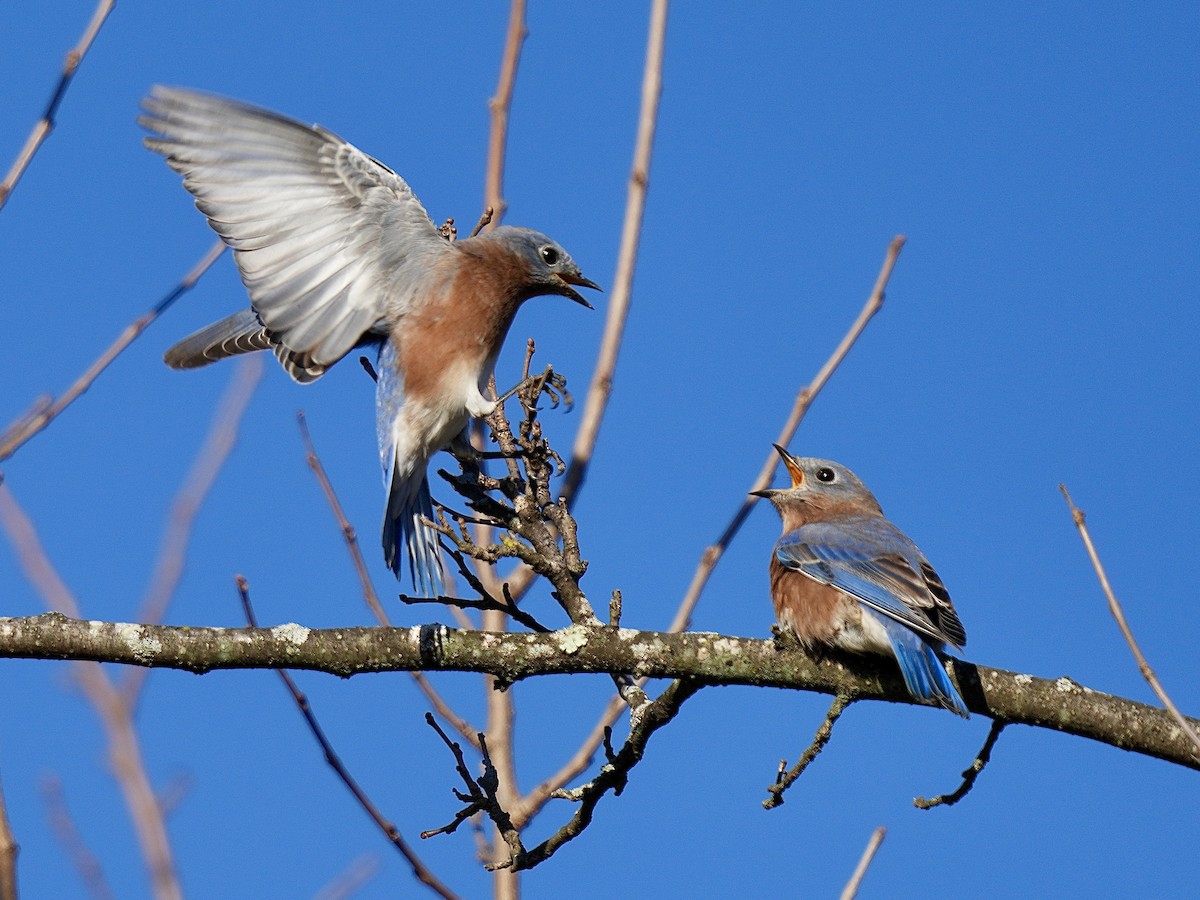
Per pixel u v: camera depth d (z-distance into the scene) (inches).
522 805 427.5
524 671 385.1
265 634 379.2
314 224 435.2
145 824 386.3
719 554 451.2
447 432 451.5
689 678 388.2
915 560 454.3
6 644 368.8
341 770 418.0
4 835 337.7
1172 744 387.9
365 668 381.4
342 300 442.3
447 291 448.1
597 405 470.6
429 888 412.8
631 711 407.5
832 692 403.9
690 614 438.3
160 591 426.9
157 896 376.5
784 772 386.3
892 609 407.8
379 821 414.9
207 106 418.0
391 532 450.0
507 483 452.4
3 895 331.3
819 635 399.9
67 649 370.6
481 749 392.5
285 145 431.2
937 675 389.7
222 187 419.5
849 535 455.5
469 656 382.6
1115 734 388.5
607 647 386.0
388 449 445.7
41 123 372.8
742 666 395.2
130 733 404.5
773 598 458.3
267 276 425.7
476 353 450.6
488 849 427.2
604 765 390.0
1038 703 392.5
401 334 446.6
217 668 377.7
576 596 405.4
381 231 445.7
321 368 441.7
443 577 454.3
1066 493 359.9
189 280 433.1
